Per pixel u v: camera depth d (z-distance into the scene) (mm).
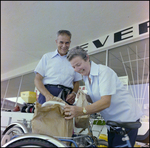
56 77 1383
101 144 1563
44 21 3201
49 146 776
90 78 1186
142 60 3016
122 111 1076
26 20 3215
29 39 3938
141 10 2652
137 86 2941
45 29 3479
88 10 2773
